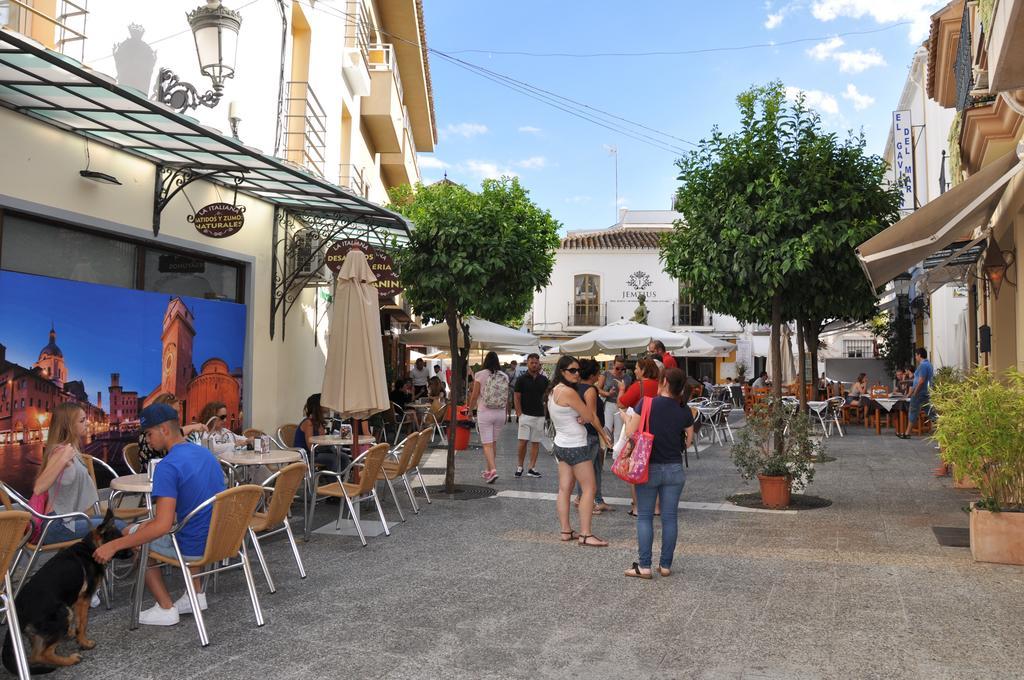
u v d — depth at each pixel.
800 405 14.09
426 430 8.88
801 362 14.38
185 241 9.02
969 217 8.11
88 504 5.44
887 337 24.31
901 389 19.52
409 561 6.50
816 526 7.69
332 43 14.41
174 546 4.77
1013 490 6.19
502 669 4.17
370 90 18.97
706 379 28.45
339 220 11.41
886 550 6.64
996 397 6.15
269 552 6.85
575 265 39.66
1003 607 5.04
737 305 9.41
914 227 7.62
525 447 11.73
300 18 12.59
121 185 7.92
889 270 8.94
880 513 8.24
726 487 10.38
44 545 5.09
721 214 9.02
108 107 6.29
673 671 4.12
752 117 9.10
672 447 5.97
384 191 26.14
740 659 4.27
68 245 7.62
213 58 8.21
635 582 5.82
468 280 9.87
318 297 13.43
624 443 5.91
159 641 4.62
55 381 7.38
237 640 4.63
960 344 17.31
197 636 4.70
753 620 4.91
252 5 10.71
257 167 8.41
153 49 8.36
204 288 9.79
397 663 4.26
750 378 37.56
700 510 8.70
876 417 17.33
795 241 8.49
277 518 5.79
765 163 8.96
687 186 9.49
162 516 4.61
